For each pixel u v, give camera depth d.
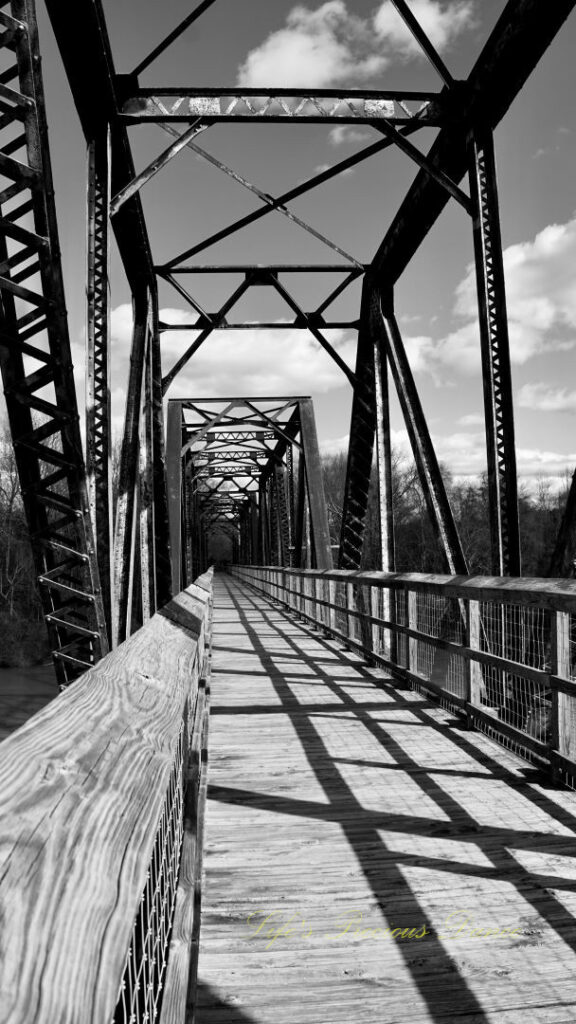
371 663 9.36
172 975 1.37
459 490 54.00
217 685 8.09
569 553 5.48
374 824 3.90
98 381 6.34
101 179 6.96
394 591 8.37
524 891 3.10
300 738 5.73
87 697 1.21
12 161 3.54
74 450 4.27
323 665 9.45
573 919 2.86
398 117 8.33
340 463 61.66
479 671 5.83
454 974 2.52
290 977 2.52
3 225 3.62
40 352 4.03
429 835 3.73
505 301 7.17
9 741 0.88
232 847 3.64
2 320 3.95
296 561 24.34
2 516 41.22
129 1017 0.87
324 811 4.12
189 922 1.61
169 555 12.35
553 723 4.48
